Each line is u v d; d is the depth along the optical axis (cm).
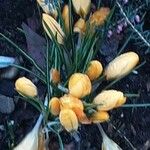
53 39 27
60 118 26
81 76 26
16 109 31
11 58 31
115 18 31
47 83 28
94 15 30
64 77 29
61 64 28
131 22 30
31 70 31
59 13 28
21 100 31
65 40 29
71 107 26
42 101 31
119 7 30
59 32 28
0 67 31
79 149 31
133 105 28
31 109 31
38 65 30
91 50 28
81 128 31
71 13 29
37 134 28
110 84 29
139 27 30
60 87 28
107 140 28
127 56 28
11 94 31
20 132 31
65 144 31
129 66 28
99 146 31
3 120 31
